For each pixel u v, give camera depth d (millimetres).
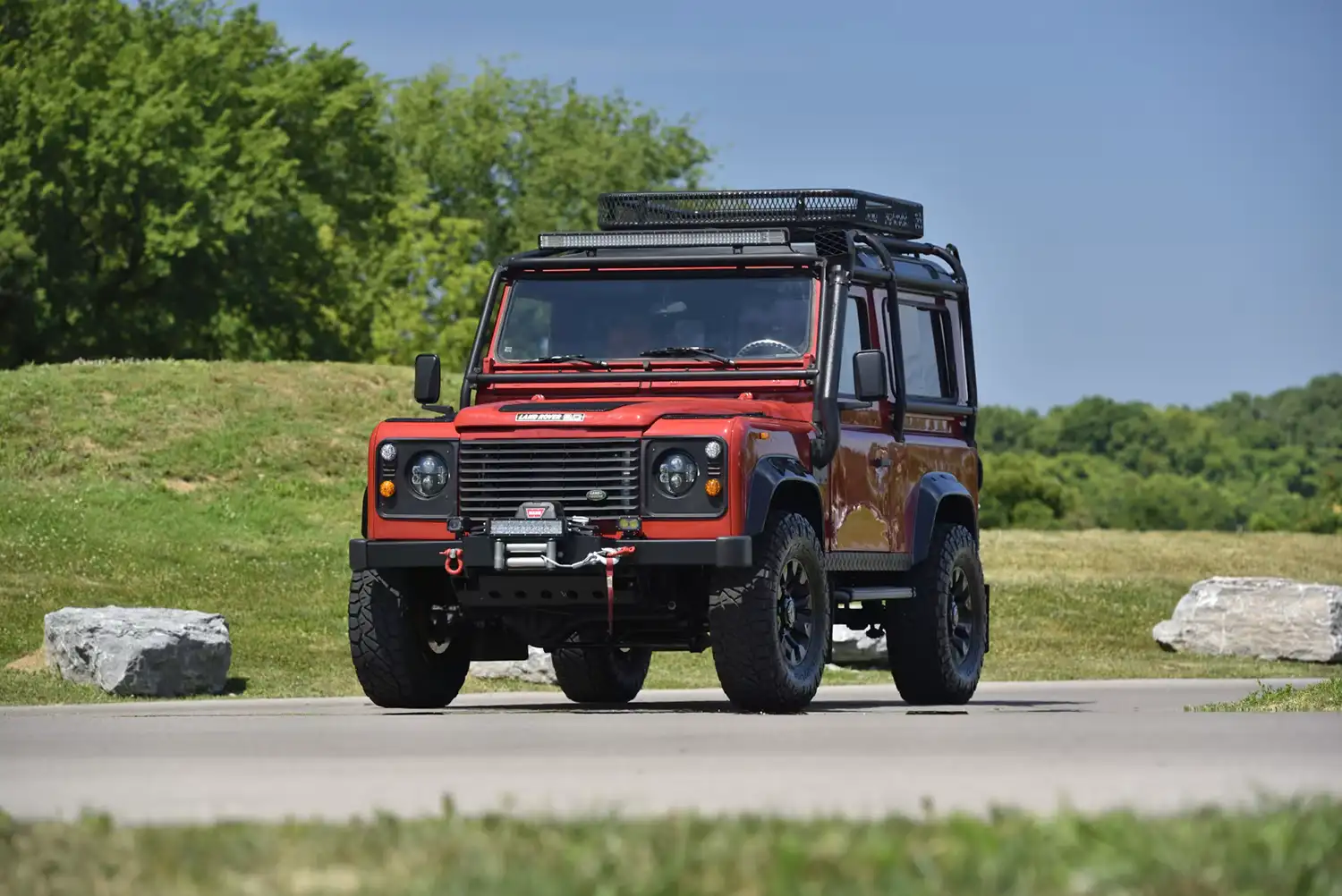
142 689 22828
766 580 15188
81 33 82812
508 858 5750
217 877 5535
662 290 17016
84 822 6676
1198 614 34219
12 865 5809
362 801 7949
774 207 18375
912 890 5188
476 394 17250
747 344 16719
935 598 18562
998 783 8586
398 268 92562
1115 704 19438
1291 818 6379
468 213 110500
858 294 17500
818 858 5625
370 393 46500
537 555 15031
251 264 79562
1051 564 43375
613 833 6203
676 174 112000
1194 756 10164
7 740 11906
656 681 26703
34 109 74125
